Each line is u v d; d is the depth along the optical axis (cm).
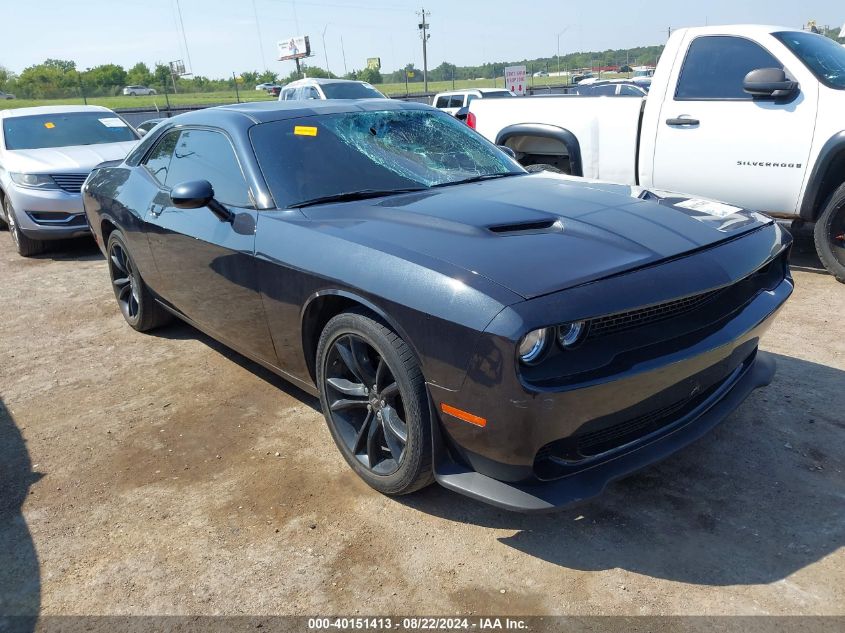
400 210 279
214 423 344
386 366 252
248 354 352
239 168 326
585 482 225
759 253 260
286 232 285
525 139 656
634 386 215
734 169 535
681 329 231
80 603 226
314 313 281
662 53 574
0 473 308
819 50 525
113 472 304
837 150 479
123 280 484
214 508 272
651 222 260
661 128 565
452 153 363
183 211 357
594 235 245
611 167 600
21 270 709
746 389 282
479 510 262
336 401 284
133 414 359
